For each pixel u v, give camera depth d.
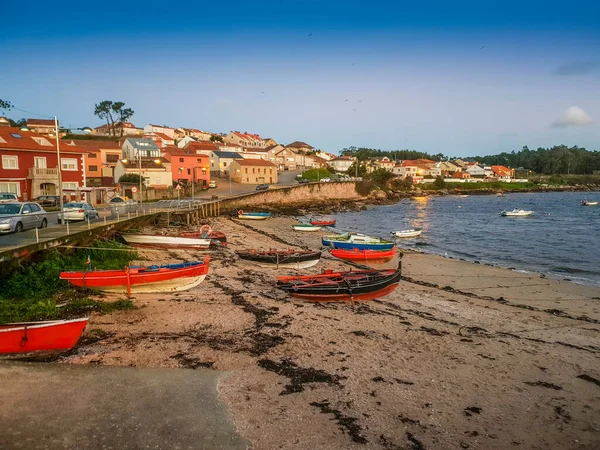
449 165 185.12
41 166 46.06
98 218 32.44
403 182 130.50
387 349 13.34
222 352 12.27
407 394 10.54
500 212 78.44
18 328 10.72
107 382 10.09
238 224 50.47
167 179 77.75
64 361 11.04
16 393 9.33
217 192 79.38
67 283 17.28
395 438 8.70
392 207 90.12
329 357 12.43
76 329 11.38
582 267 31.39
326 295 18.09
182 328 13.98
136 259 24.64
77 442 7.81
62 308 14.43
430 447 8.48
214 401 9.57
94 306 15.07
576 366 12.96
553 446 8.80
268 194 75.31
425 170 164.88
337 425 8.99
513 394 10.92
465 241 44.38
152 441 8.01
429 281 24.97
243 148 131.75
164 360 11.49
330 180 101.75
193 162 88.88
